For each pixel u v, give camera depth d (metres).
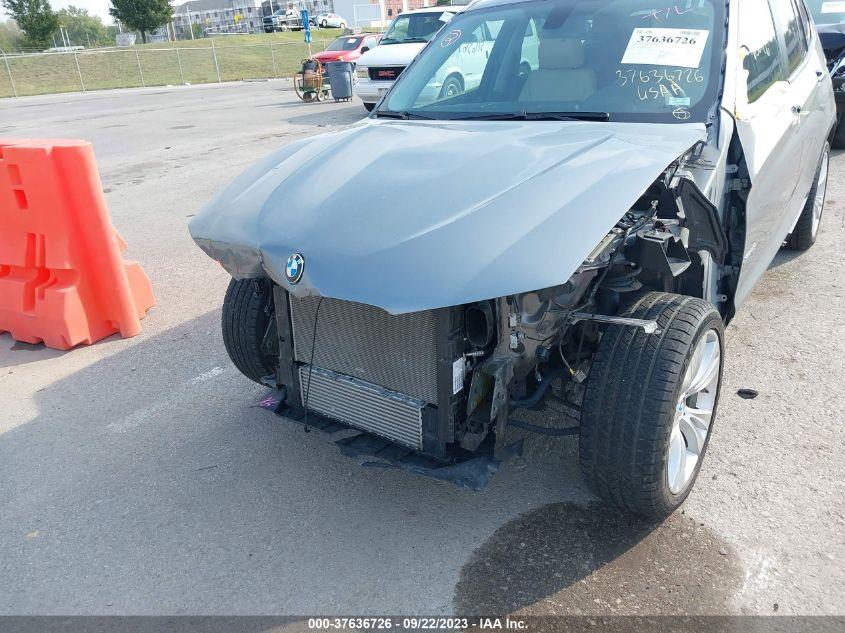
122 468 3.37
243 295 3.28
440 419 2.51
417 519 2.90
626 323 2.43
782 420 3.41
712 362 2.75
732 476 3.03
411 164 2.69
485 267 2.14
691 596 2.42
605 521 2.81
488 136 2.88
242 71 35.66
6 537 2.93
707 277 2.98
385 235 2.32
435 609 2.44
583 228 2.20
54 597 2.60
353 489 3.13
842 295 4.78
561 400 2.78
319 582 2.60
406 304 2.13
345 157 2.90
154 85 32.03
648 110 3.09
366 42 14.33
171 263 6.31
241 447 3.49
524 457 3.22
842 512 2.78
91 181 4.48
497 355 2.42
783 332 4.30
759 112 3.33
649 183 2.37
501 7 3.97
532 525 2.81
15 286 4.74
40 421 3.84
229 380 4.19
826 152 5.38
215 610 2.50
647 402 2.36
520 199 2.32
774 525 2.73
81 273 4.66
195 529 2.92
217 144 12.27
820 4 9.50
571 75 3.38
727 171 3.05
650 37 3.36
